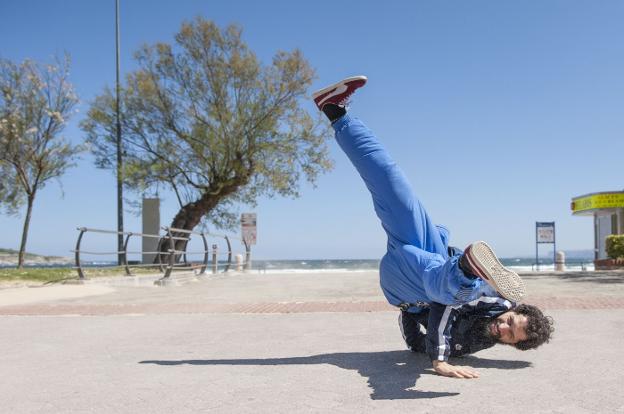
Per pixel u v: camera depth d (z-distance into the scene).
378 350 5.07
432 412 3.16
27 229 19.56
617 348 4.91
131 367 4.52
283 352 5.05
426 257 4.22
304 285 13.67
